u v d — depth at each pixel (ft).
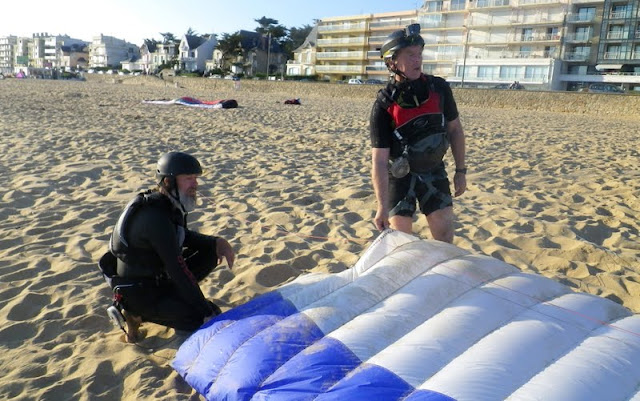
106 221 18.47
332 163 31.14
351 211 20.76
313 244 16.93
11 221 18.42
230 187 24.41
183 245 11.60
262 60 297.12
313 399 7.09
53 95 86.53
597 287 14.11
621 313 9.01
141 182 24.20
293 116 63.67
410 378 7.13
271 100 108.47
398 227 11.41
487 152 37.32
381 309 8.71
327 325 8.54
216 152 33.27
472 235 18.21
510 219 20.13
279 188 24.17
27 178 23.90
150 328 11.37
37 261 14.73
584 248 16.79
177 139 37.73
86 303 12.32
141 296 10.47
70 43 498.28
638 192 24.81
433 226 11.51
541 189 25.84
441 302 8.86
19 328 11.27
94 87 143.95
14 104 62.85
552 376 6.97
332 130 48.67
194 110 65.57
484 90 124.67
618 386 6.93
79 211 19.42
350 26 254.27
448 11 211.61
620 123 78.28
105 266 11.02
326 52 261.85
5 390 9.23
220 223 18.78
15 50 565.12
